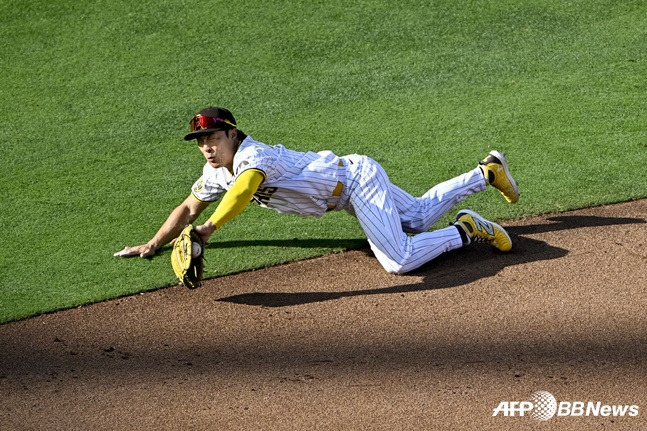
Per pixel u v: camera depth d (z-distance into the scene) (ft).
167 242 66.44
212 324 56.70
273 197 59.36
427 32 99.60
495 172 65.16
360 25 101.24
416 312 56.49
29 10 107.65
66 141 85.25
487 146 79.25
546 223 67.10
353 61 95.55
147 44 100.53
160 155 81.87
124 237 69.05
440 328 54.60
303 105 88.79
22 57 100.12
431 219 64.69
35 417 48.62
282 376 50.90
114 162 81.20
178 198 74.64
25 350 55.01
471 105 86.53
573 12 101.65
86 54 99.76
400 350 52.65
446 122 83.87
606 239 63.93
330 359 52.21
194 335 55.57
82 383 51.37
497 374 49.88
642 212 67.46
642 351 51.03
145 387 50.67
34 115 90.07
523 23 100.27
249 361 52.49
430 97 88.63
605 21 99.81
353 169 60.59
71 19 105.60
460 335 53.72
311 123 85.51
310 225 69.67
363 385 49.67
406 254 59.77
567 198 70.38
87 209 73.77
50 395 50.42
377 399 48.49
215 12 104.99
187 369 52.08
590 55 93.86
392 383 49.70
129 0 108.37
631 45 94.99
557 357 51.03
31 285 62.85
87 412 48.83
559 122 82.28
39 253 67.41
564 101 85.87
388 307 57.31
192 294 60.54
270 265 63.77
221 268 63.67
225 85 92.73
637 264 60.44
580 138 79.36
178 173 78.69
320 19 102.73
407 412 47.34
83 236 69.56
